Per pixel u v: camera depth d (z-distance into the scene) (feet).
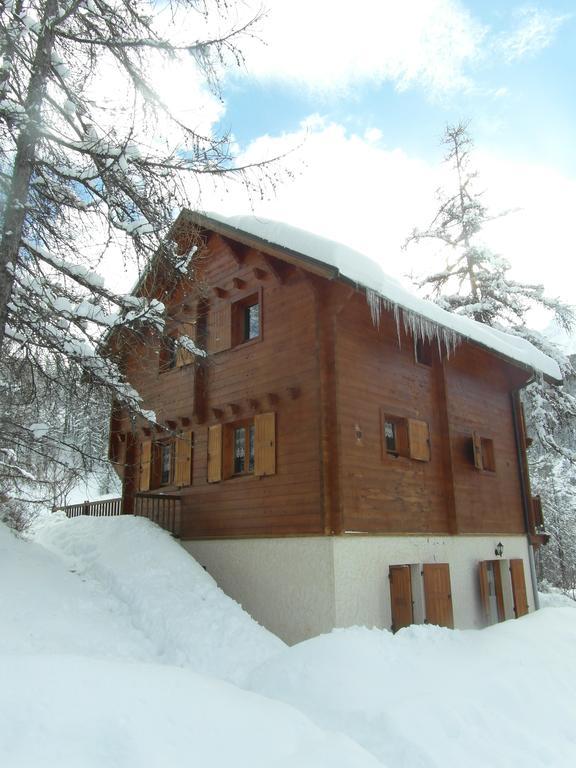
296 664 22.61
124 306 25.32
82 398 27.09
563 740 18.95
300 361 34.01
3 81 23.06
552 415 64.95
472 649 25.52
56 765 11.59
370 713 18.38
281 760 14.42
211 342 40.86
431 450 39.11
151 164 24.03
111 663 17.35
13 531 33.63
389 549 33.47
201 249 30.27
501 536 44.70
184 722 14.67
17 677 14.07
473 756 16.79
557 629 29.84
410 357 39.34
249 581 34.22
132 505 42.09
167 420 42.73
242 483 36.09
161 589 30.30
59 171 24.18
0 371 26.89
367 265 33.09
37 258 25.41
